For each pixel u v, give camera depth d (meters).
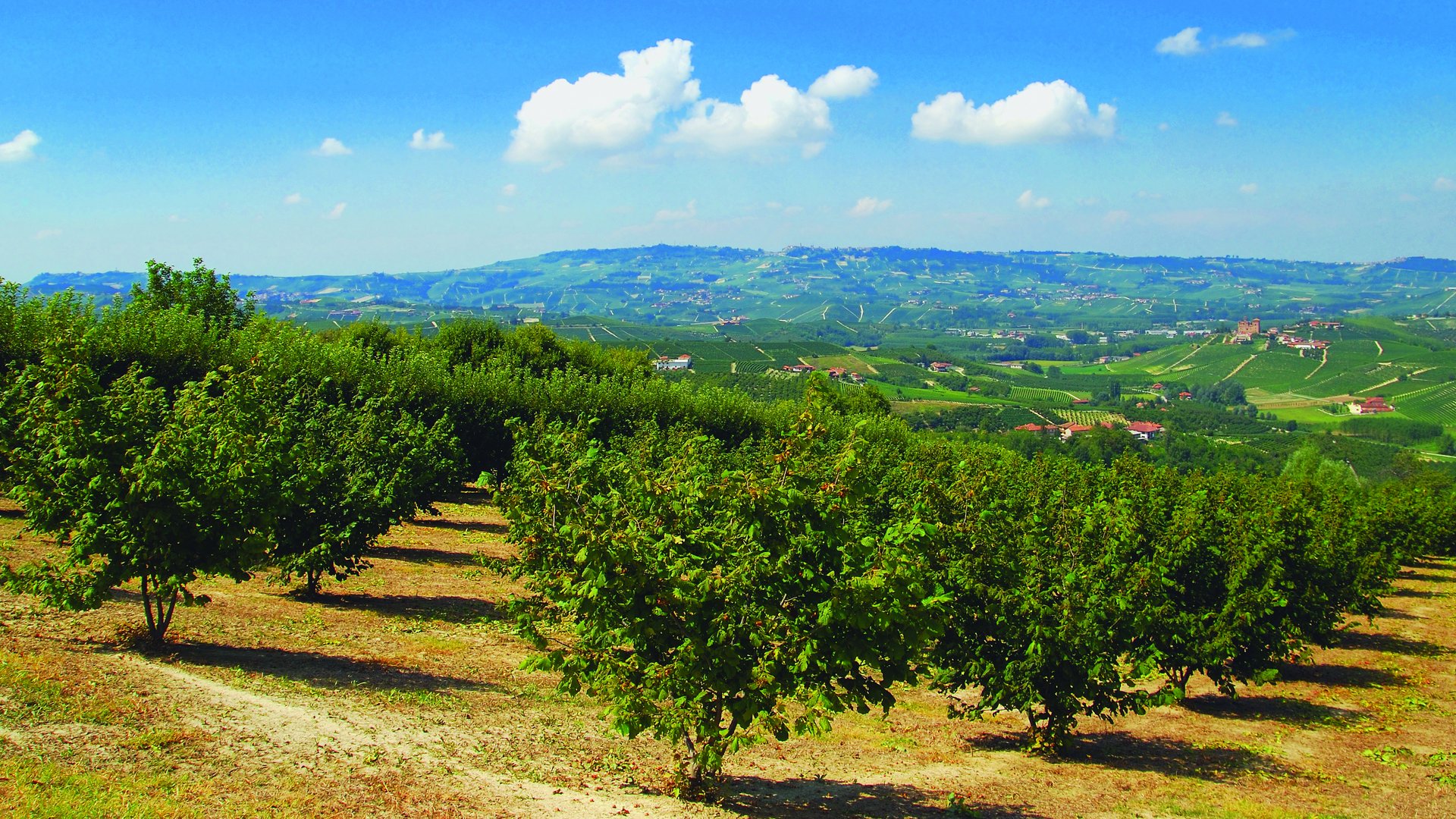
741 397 54.06
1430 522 50.62
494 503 9.65
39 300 29.94
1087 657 13.05
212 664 13.20
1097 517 14.93
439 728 11.66
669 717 9.06
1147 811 11.50
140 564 13.03
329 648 15.27
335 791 9.17
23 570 13.04
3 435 18.03
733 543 9.36
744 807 10.18
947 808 10.93
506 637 17.62
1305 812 11.96
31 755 9.05
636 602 9.04
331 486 19.33
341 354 38.62
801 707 15.41
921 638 9.59
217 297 50.53
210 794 8.70
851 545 9.41
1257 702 19.06
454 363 59.94
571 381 46.66
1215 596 17.72
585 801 9.76
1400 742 16.30
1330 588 22.23
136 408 13.96
